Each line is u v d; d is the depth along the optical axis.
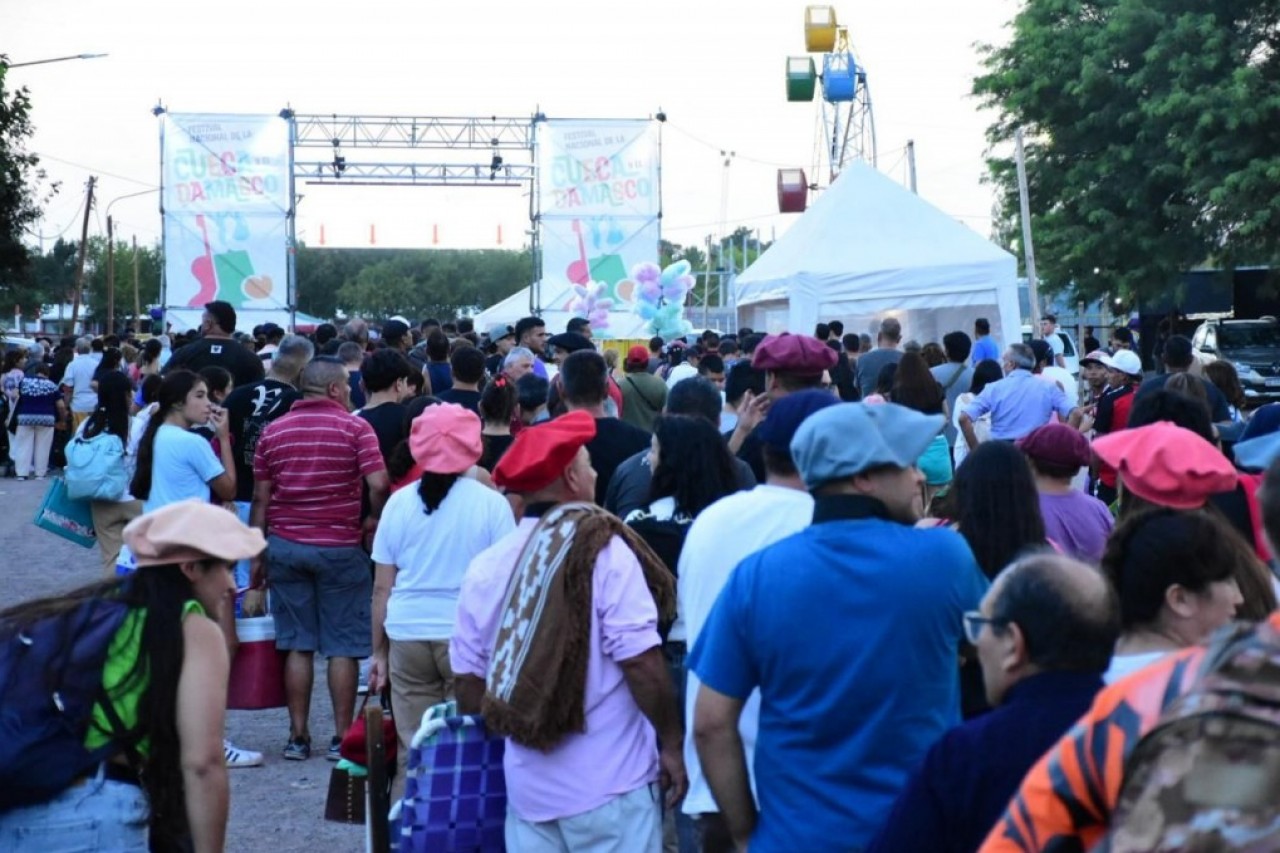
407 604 6.00
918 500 3.60
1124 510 4.96
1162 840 1.82
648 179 30.94
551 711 4.06
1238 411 9.81
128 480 9.38
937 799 2.74
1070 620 2.71
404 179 33.28
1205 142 29.33
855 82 31.25
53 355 28.16
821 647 3.26
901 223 18.05
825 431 3.34
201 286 30.45
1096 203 31.95
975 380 12.88
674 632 4.83
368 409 8.07
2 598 12.07
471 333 16.27
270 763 7.49
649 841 4.17
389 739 5.20
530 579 4.16
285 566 7.31
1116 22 30.66
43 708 3.32
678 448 5.02
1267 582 3.84
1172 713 1.88
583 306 24.59
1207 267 34.75
